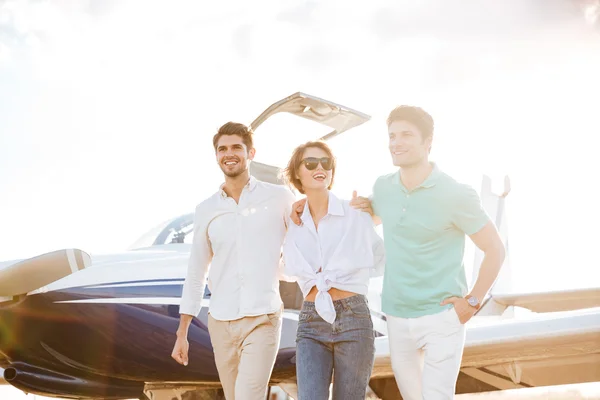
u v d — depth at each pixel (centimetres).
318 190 226
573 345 376
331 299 214
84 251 360
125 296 362
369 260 221
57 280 352
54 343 354
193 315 259
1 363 362
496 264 213
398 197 221
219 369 253
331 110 393
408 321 216
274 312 241
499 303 612
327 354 215
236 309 241
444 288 212
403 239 219
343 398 212
